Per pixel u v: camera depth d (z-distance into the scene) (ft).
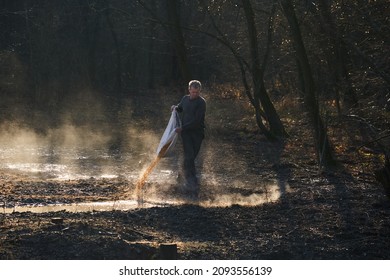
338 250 30.60
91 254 27.78
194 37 129.59
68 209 40.73
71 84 133.18
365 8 45.65
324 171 54.95
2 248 28.12
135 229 33.24
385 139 47.24
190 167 47.75
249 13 74.79
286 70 92.02
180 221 35.96
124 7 145.38
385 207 41.27
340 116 48.67
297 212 39.29
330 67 60.18
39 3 130.93
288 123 84.48
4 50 123.85
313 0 59.06
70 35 140.26
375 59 46.96
